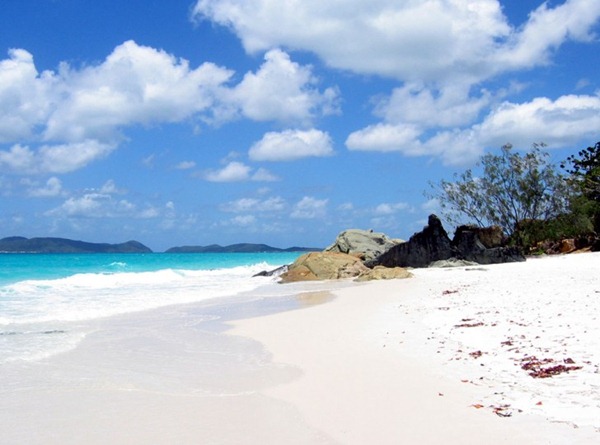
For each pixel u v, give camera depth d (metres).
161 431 8.16
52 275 53.66
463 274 36.75
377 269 39.56
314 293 30.53
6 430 8.33
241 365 12.53
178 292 33.41
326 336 15.66
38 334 17.12
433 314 18.38
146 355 13.84
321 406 9.03
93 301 27.67
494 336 13.54
